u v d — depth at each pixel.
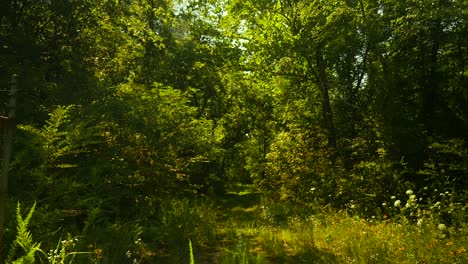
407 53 18.20
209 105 31.41
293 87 21.53
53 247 5.87
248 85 29.73
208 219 11.03
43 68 12.23
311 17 20.05
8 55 11.77
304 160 19.88
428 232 7.52
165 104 13.20
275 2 20.42
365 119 17.95
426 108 17.55
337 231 9.33
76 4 15.65
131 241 7.39
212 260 7.85
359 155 18.28
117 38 19.69
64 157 9.27
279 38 20.05
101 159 9.92
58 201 7.66
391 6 18.34
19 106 10.45
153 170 11.22
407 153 15.10
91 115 10.38
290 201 18.94
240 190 34.81
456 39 17.06
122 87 14.16
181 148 12.84
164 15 26.77
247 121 32.72
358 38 19.39
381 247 7.14
